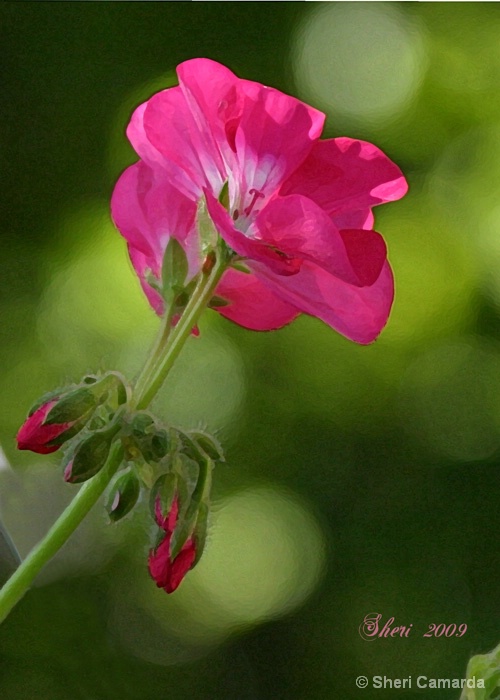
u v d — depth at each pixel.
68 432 0.58
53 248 1.26
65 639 1.25
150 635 1.30
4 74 1.30
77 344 1.23
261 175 0.60
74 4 1.31
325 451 1.32
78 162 1.28
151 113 0.60
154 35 1.30
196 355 1.28
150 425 0.58
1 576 0.64
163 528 0.58
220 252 0.59
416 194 1.31
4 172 1.28
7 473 0.66
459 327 1.31
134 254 0.61
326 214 0.58
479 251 1.29
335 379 1.30
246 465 1.31
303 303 0.60
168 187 0.60
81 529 0.92
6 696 1.22
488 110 1.31
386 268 0.60
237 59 1.31
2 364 1.24
